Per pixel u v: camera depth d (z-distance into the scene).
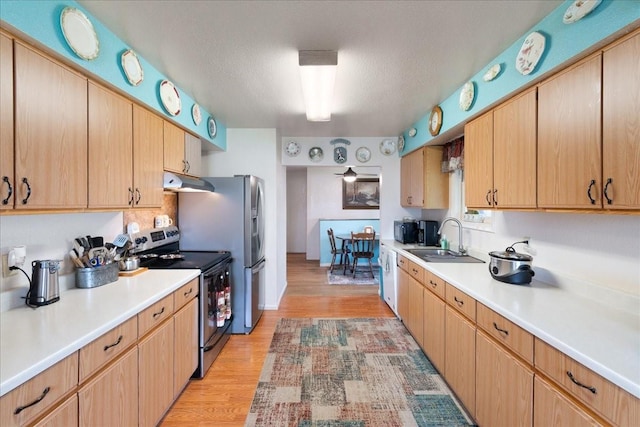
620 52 1.20
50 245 1.77
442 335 2.29
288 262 7.41
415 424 1.90
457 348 2.03
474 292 1.80
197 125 2.94
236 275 3.26
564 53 1.47
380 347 2.92
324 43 1.87
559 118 1.51
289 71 2.25
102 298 1.67
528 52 1.70
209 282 2.58
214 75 2.31
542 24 1.63
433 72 2.28
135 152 1.98
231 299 3.25
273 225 3.97
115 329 1.40
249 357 2.75
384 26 1.70
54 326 1.29
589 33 1.34
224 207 3.26
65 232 1.87
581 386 1.06
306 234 8.27
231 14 1.58
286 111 3.21
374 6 1.53
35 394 1.00
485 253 2.77
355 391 2.24
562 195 1.49
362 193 7.77
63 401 1.12
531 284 1.98
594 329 1.26
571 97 1.44
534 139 1.69
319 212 7.77
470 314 1.85
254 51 1.96
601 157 1.28
